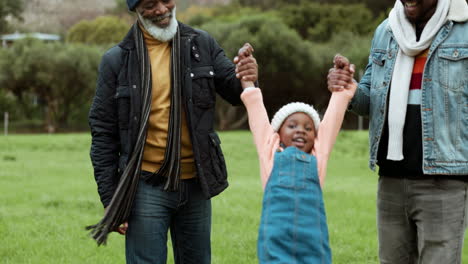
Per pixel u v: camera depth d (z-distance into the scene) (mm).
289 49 28547
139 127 3377
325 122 3154
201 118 3480
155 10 3346
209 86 3516
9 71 37156
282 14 40094
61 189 10531
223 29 29344
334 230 7066
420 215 3555
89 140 22312
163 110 3436
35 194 9922
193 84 3463
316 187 2936
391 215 3686
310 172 2938
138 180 3367
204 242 3623
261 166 3031
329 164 14602
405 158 3547
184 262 3668
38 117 41969
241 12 45594
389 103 3561
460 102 3428
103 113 3479
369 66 3861
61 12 63781
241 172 13539
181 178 3477
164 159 3383
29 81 37219
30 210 8375
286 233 2814
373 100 3678
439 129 3439
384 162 3666
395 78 3551
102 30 49500
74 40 50938
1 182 11453
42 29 62094
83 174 13086
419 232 3582
